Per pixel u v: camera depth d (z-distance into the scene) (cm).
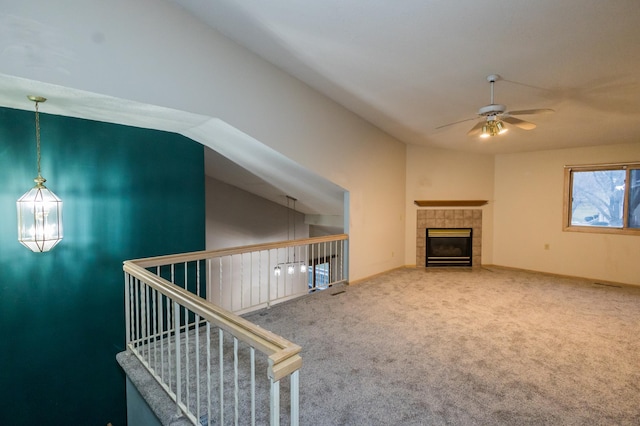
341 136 440
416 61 282
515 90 320
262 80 329
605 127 414
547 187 560
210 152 523
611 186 507
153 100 249
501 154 611
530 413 203
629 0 180
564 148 538
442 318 356
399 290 460
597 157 511
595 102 335
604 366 258
